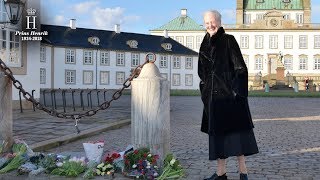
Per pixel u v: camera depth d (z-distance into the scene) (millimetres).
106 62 68938
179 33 84375
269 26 81750
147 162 5094
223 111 5215
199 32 83812
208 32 5441
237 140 5234
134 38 74188
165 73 75062
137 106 5590
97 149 5664
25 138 9164
